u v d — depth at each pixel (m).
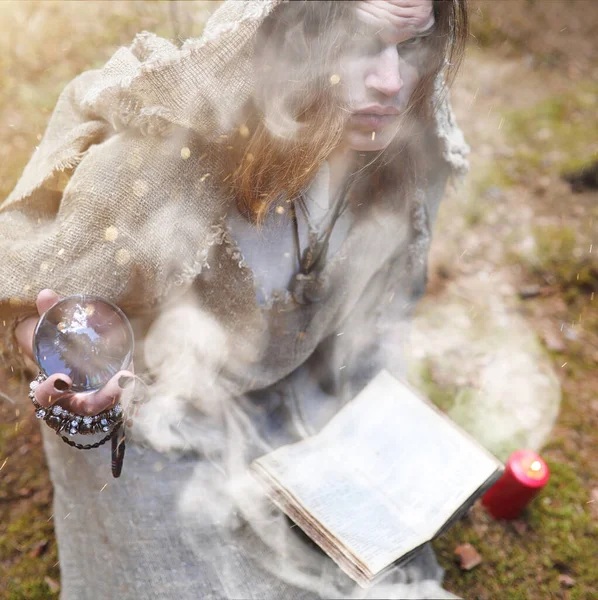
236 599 1.55
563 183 3.82
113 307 1.31
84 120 1.57
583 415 2.75
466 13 1.44
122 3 3.99
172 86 1.28
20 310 1.43
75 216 1.37
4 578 2.08
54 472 1.78
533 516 2.41
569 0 5.54
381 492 1.65
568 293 3.25
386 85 1.28
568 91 4.61
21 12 3.81
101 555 1.62
